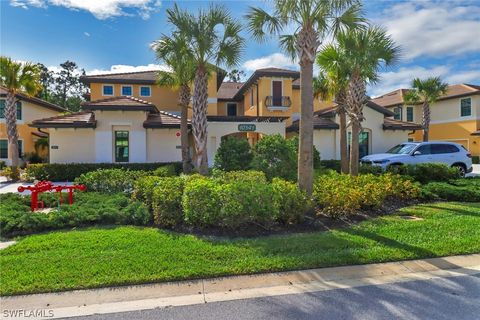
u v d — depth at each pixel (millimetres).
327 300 3945
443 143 15953
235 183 6844
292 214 6754
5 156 26062
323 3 7570
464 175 15812
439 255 5297
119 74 25578
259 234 6320
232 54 12992
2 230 6500
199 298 4004
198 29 12625
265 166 10844
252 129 19734
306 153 7516
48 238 5969
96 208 7805
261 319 3539
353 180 9461
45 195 9805
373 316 3582
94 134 18094
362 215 7676
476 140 30719
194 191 6512
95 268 4633
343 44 11789
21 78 18109
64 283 4215
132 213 7277
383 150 22750
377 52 11391
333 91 14969
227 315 3619
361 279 4535
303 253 5266
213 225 6574
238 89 31125
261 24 8703
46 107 29578
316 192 7820
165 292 4133
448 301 3918
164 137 18938
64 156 18125
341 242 5734
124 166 17422
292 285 4348
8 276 4395
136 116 18312
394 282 4449
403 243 5730
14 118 18328
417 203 9305
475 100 30906
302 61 7648
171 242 5746
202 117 13672
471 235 6211
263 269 4703
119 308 3766
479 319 3521
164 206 6883
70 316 3604
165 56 13953
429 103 28516
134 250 5332
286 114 23781
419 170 12688
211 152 19328
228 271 4602
